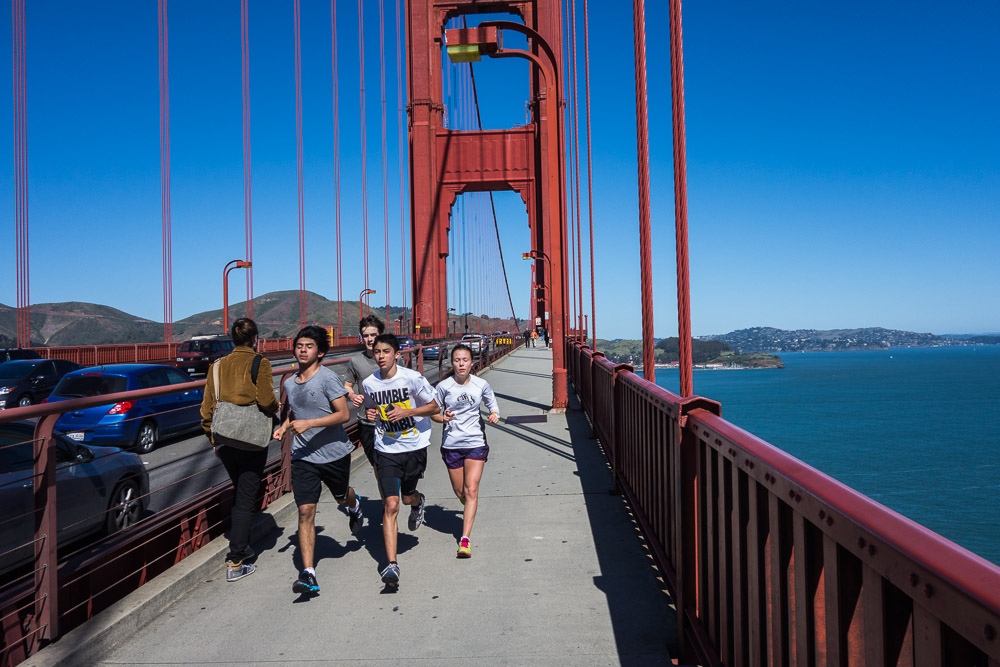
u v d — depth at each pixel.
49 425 3.66
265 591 4.59
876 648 1.55
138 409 10.91
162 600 4.28
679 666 3.40
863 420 165.00
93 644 3.60
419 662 3.48
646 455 5.24
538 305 66.81
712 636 3.08
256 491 4.89
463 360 5.39
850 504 1.69
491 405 5.49
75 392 10.70
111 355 30.41
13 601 3.42
